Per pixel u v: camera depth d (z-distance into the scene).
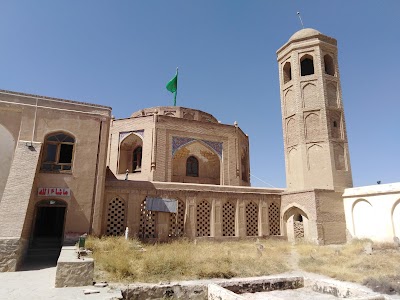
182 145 21.33
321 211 17.61
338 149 19.77
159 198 16.30
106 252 10.70
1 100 13.29
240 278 9.33
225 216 18.03
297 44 21.98
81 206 13.51
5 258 10.09
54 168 13.61
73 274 7.70
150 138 20.62
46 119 13.79
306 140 20.16
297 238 18.58
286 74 23.08
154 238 15.73
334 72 21.64
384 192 16.22
